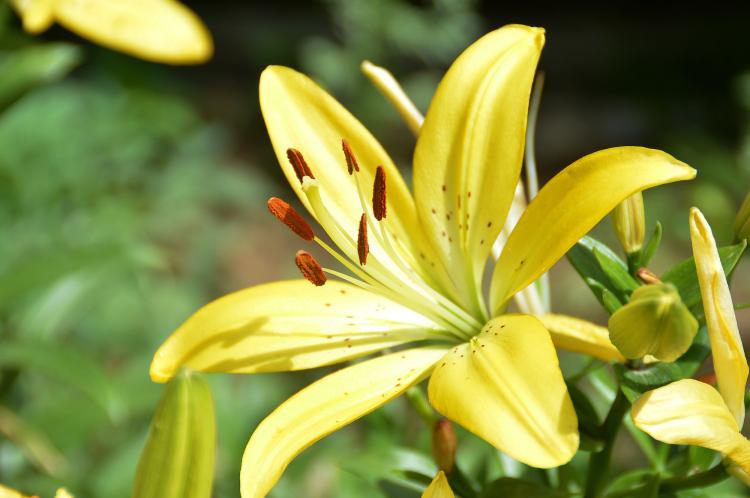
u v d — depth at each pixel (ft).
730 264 1.73
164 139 4.59
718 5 8.48
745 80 4.45
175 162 4.59
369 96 5.64
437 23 5.70
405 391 1.81
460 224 1.87
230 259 5.43
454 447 1.82
